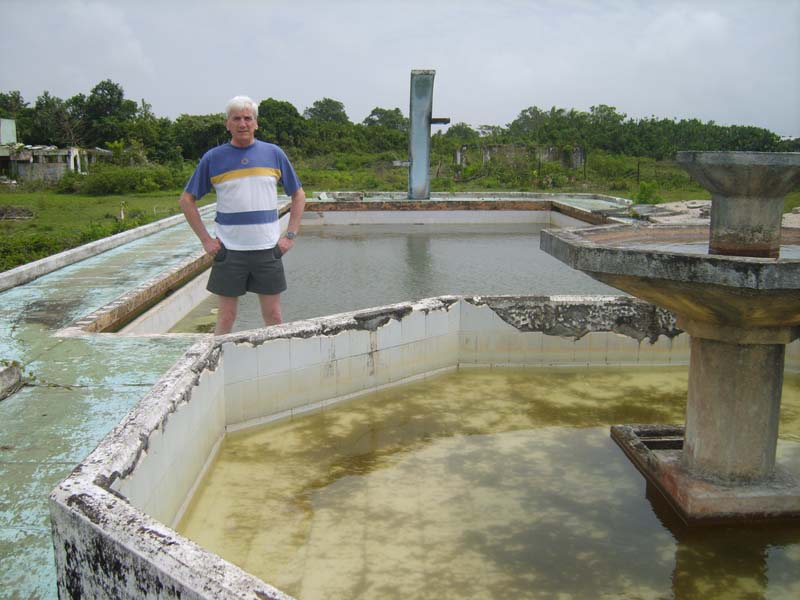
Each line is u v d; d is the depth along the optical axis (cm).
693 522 297
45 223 1750
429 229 1605
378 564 268
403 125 4953
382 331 456
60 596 203
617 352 510
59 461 271
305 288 864
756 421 303
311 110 5922
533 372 504
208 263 841
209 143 3819
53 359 386
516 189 2483
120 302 526
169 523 286
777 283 229
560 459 364
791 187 279
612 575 262
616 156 3058
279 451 374
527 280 919
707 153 276
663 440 369
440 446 380
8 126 3391
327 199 1836
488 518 303
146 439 260
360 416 423
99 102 3994
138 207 2067
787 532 295
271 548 278
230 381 390
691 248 335
